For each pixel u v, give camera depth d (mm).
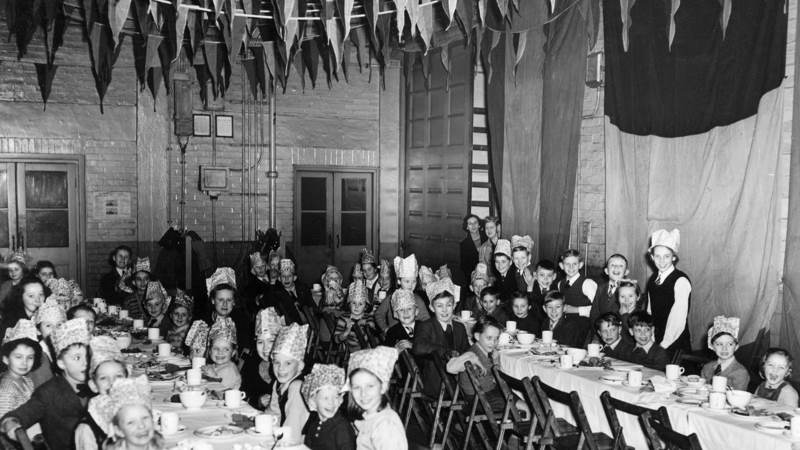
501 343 6594
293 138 12539
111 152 11562
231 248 12242
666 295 6484
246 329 6555
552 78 8656
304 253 12695
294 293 8906
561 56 8539
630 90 7844
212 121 12086
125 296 9922
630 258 7863
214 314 6699
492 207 10664
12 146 11078
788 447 3844
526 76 9156
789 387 4836
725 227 6918
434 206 12031
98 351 3943
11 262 7598
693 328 7117
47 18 8680
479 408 5395
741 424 4191
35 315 6004
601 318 6262
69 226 11469
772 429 4074
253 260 9656
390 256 12906
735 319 5297
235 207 12273
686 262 7254
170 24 8336
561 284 7605
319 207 12742
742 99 6750
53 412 3984
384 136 12859
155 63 11391
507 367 6125
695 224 7184
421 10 6449
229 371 5156
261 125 12344
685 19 7180
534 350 6352
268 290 8719
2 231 11180
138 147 11672
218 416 4219
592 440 4379
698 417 4379
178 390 4832
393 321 7617
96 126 11469
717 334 5297
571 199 8461
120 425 3217
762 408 4527
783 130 6527
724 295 6910
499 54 9641
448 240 11648
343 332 8039
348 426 3553
